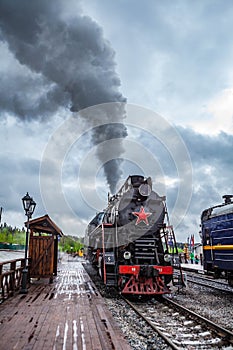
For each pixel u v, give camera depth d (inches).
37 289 440.5
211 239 477.1
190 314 309.4
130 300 401.1
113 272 416.5
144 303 384.2
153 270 385.4
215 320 298.0
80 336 213.2
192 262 1338.6
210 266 488.7
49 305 319.6
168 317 309.4
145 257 409.1
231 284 456.1
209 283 600.4
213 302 390.9
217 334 246.8
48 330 226.5
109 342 201.5
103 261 427.2
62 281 547.2
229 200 462.9
